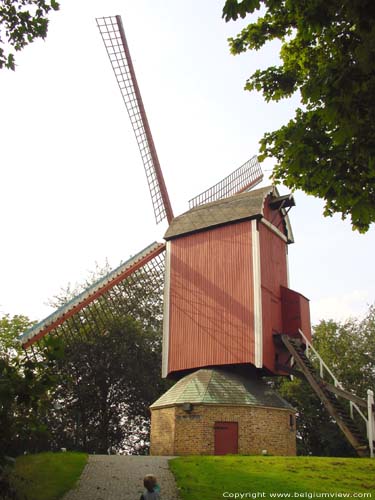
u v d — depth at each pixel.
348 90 10.13
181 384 27.77
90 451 38.78
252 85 15.09
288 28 14.76
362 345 46.12
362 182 12.05
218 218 30.45
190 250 31.08
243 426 25.45
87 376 39.09
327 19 10.43
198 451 24.77
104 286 30.62
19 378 7.32
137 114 38.12
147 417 41.78
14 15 12.24
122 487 15.33
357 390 44.41
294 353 27.06
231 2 9.97
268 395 27.38
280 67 14.85
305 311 29.97
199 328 29.16
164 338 30.41
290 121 12.83
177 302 30.53
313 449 43.19
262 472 17.53
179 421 25.77
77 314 31.36
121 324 39.31
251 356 26.89
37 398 7.48
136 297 34.94
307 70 14.63
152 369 41.50
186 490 14.76
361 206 11.88
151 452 26.98
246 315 27.72
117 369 39.81
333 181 12.22
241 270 28.67
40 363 7.54
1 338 40.53
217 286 29.20
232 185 40.06
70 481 15.59
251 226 29.12
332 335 47.41
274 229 30.77
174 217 35.16
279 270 30.73
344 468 18.69
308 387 43.09
